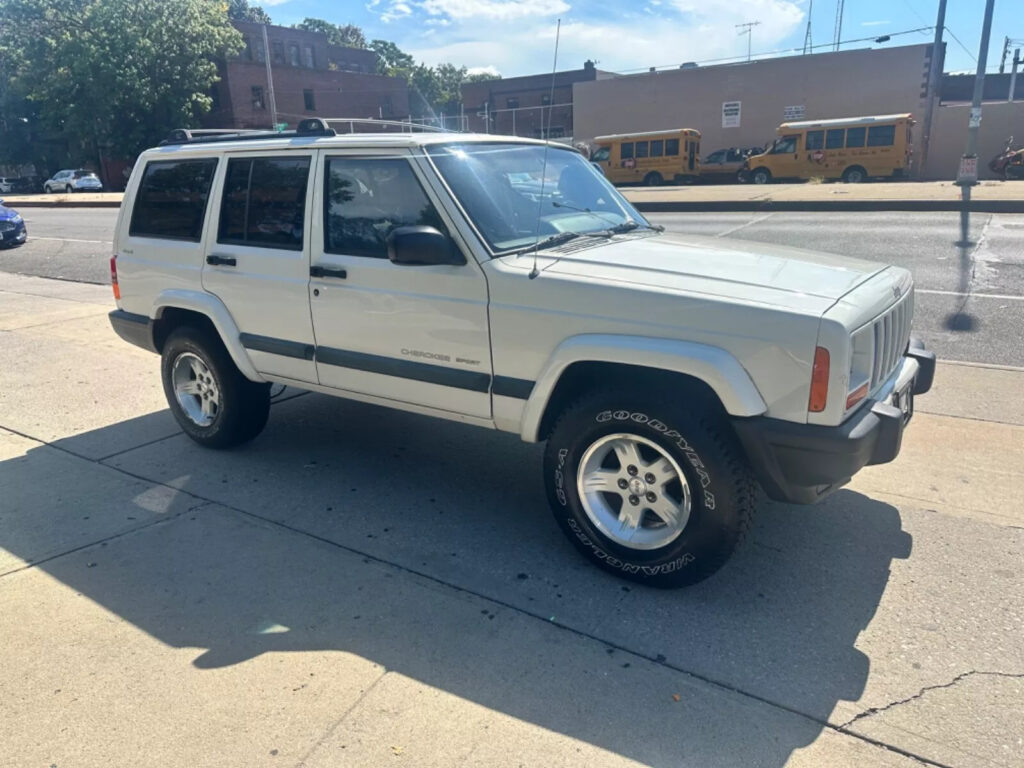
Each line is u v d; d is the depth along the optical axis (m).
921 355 4.01
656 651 3.03
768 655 2.99
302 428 5.48
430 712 2.71
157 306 5.07
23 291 11.17
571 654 3.01
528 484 4.58
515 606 3.34
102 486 4.59
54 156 54.78
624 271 3.44
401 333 3.94
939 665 2.90
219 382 4.87
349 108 57.56
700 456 3.16
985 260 10.40
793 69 38.72
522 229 3.87
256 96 51.31
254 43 57.12
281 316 4.42
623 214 4.57
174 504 4.34
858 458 3.03
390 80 60.31
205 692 2.82
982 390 5.74
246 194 4.54
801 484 3.15
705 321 3.13
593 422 3.40
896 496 4.23
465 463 4.88
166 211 5.02
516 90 55.75
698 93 41.22
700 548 3.26
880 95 36.78
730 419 3.12
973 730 2.58
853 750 2.51
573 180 4.52
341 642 3.10
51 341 8.00
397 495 4.44
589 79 53.50
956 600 3.29
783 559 3.66
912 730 2.59
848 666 2.91
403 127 5.00
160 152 5.06
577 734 2.60
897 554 3.67
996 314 7.79
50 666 2.97
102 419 5.73
